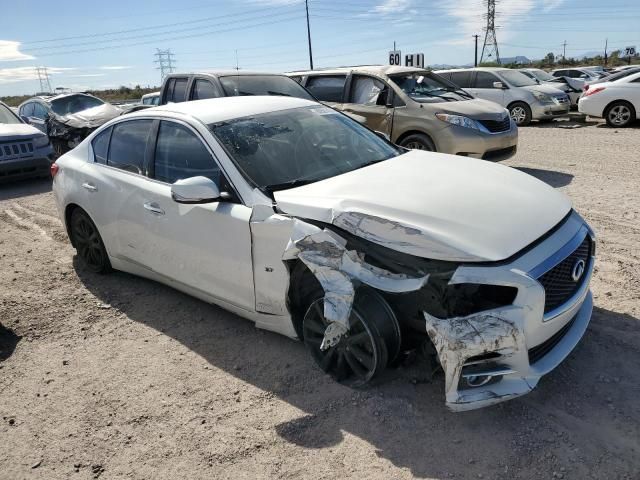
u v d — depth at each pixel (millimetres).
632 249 4930
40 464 2828
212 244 3646
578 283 3049
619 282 4266
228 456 2777
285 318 3420
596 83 14703
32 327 4270
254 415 3066
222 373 3488
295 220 3135
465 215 2932
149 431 3008
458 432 2805
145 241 4238
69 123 12195
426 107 8047
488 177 3516
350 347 3102
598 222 5781
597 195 6918
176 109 4246
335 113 4605
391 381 3227
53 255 5863
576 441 2686
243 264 3494
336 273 2932
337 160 3947
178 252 3947
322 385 3264
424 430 2836
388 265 2902
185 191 3379
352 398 3115
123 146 4543
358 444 2781
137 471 2729
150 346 3889
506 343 2604
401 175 3527
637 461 2535
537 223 2955
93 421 3123
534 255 2758
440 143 7910
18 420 3186
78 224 5109
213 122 3922
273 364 3531
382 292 2977
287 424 2969
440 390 3127
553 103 15102
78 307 4574
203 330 4047
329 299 2930
